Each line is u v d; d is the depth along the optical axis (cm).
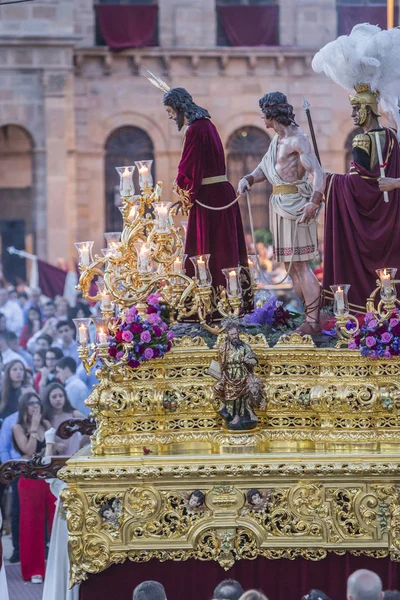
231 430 1720
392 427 1734
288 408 1745
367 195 1773
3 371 3148
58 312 4184
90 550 1669
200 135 1845
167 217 1781
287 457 1659
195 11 6494
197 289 1762
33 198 6353
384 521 1659
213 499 1666
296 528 1662
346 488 1661
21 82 6275
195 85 6500
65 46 6266
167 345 1733
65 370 3108
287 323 1923
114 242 1847
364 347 1708
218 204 1859
